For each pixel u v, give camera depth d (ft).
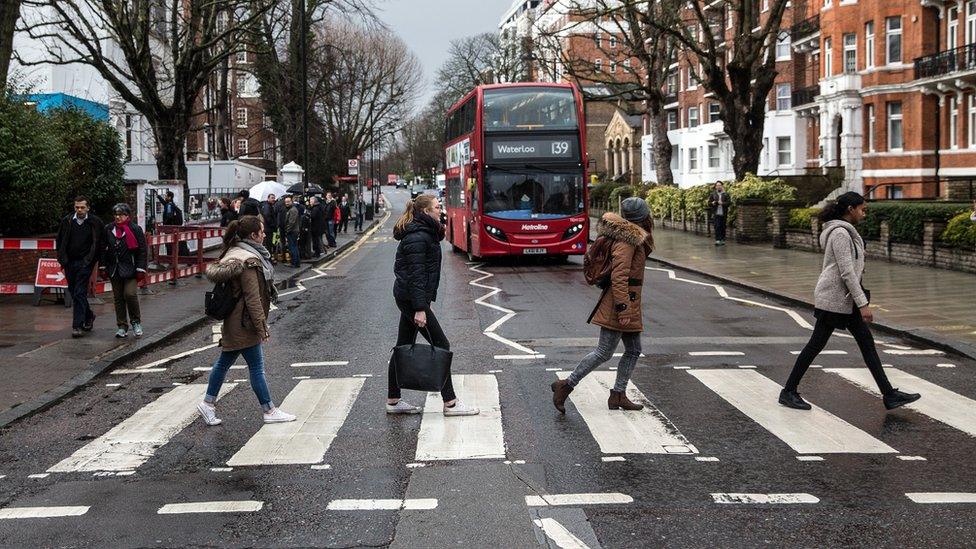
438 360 25.63
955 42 120.67
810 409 26.40
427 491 19.25
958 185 93.50
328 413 26.84
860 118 134.92
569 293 59.36
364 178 304.91
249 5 102.58
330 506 18.43
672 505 18.21
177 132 100.12
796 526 16.99
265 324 25.68
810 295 53.36
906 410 26.21
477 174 80.18
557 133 80.18
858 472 20.36
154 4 103.04
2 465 22.31
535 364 34.19
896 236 70.79
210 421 25.71
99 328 43.91
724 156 199.72
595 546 16.03
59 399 29.73
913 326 40.34
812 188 134.10
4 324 45.11
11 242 53.62
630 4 98.68
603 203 183.52
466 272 76.84
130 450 23.29
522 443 23.02
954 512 17.70
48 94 101.86
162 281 66.33
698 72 210.79
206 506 18.63
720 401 27.66
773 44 99.30
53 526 17.65
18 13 59.67
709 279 66.95
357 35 233.96
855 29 137.28
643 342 38.91
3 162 53.42
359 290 63.87
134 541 16.75
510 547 16.02
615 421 25.22
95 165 68.69
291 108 155.84
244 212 58.13
